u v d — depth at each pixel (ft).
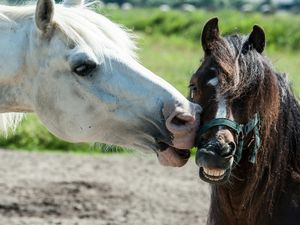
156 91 15.76
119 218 29.30
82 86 15.83
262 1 237.04
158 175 36.76
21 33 16.21
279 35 93.61
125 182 34.81
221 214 17.07
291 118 16.81
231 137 15.15
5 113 17.19
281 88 16.89
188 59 79.92
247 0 226.17
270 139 16.29
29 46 16.10
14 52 16.14
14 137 43.27
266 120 15.98
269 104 15.92
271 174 16.40
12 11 16.39
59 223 28.19
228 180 16.01
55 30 15.87
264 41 16.49
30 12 16.40
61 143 43.47
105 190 33.17
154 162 39.93
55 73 15.92
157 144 16.10
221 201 16.96
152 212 30.32
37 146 43.21
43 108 16.24
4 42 16.17
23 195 31.83
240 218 16.80
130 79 15.84
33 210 29.96
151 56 80.59
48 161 38.93
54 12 15.71
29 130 43.73
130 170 37.60
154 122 15.83
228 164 14.96
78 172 36.45
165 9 133.69
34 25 16.11
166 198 32.45
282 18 107.65
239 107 15.55
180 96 15.80
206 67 16.11
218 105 15.46
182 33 104.37
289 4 237.04
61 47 15.79
